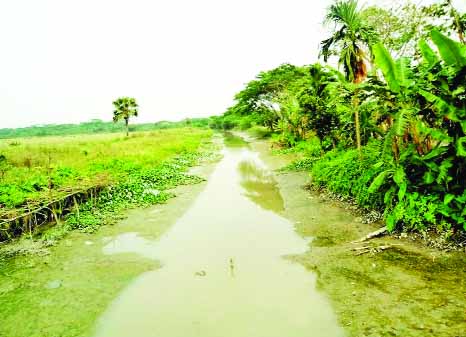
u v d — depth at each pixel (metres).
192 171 21.11
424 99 7.78
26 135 108.75
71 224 10.59
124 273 7.19
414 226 7.78
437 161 7.78
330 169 12.84
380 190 9.16
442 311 4.95
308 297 5.73
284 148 28.80
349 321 4.96
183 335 4.98
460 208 7.08
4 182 14.08
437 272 6.04
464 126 6.74
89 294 6.35
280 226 9.59
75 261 7.92
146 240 9.16
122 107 47.94
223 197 13.80
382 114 9.05
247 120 65.25
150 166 20.55
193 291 6.27
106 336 5.08
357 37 12.13
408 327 4.68
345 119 12.90
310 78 17.98
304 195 12.80
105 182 13.73
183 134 53.50
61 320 5.54
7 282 6.98
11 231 9.76
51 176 14.47
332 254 7.31
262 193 14.05
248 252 7.93
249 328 5.02
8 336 5.18
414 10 14.30
